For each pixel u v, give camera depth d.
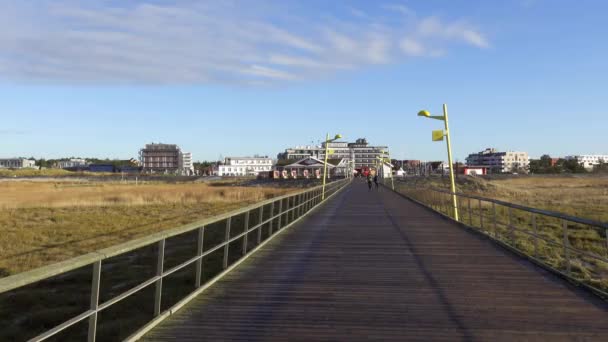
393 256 10.26
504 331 5.30
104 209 32.50
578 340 5.02
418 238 13.18
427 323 5.59
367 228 15.68
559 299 6.65
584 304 6.39
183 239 18.75
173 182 114.75
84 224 23.95
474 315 5.91
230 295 6.89
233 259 13.70
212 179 135.00
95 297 4.13
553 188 72.94
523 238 17.78
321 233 14.35
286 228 15.28
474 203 38.69
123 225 23.80
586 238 19.11
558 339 5.05
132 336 4.95
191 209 33.06
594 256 6.75
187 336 5.13
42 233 20.61
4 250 16.42
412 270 8.73
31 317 8.38
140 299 9.44
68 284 11.20
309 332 5.27
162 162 184.75
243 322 5.62
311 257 10.13
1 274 12.73
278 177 104.62
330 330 5.34
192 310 6.12
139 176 149.75
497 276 8.19
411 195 35.22
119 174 166.38
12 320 8.49
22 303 9.49
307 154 177.12
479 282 7.73
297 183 87.12
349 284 7.61
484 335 5.17
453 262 9.54
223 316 5.86
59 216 27.31
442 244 12.04
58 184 87.31
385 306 6.32
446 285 7.54
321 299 6.68
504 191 64.56
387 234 14.09
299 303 6.46
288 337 5.10
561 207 37.06
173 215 28.97
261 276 8.21
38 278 3.20
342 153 172.62
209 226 22.48
